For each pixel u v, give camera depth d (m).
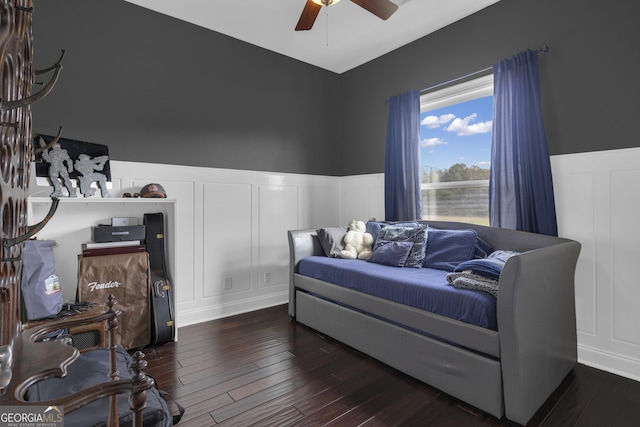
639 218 2.03
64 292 2.40
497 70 2.61
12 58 0.56
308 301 2.85
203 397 1.82
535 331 1.68
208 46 3.13
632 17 2.06
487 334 1.65
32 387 1.02
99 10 2.60
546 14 2.42
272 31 3.18
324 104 4.05
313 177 3.92
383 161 3.68
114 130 2.65
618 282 2.10
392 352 2.12
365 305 2.31
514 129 2.49
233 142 3.29
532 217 2.40
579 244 2.16
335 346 2.48
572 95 2.29
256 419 1.64
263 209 3.49
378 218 3.72
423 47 3.26
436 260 2.60
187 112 3.01
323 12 2.85
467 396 1.73
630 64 2.06
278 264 3.60
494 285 1.77
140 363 0.71
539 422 1.60
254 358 2.28
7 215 0.58
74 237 2.45
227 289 3.22
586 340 2.22
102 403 0.95
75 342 2.00
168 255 2.73
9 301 0.61
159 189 2.64
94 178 2.42
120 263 2.35
